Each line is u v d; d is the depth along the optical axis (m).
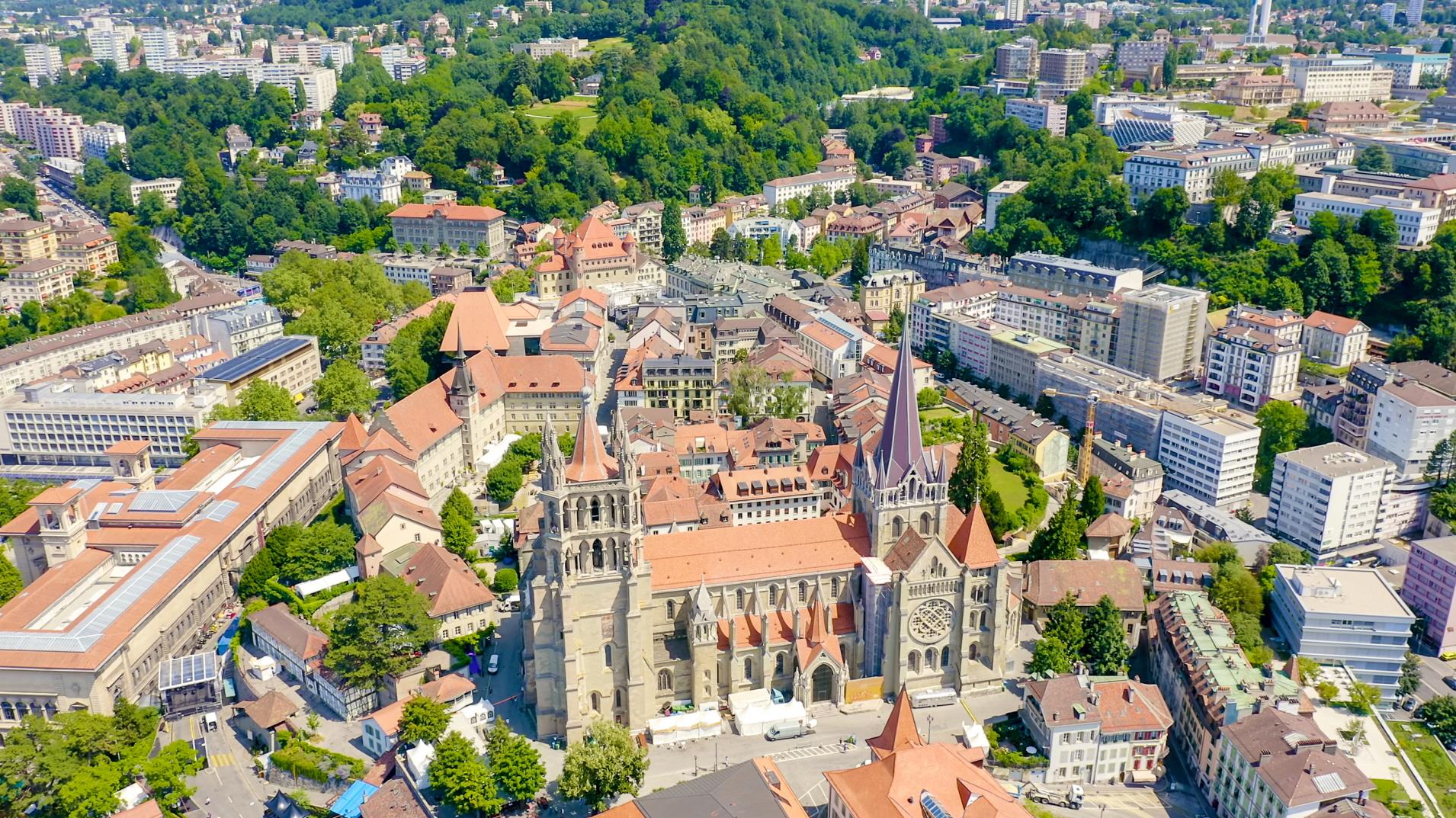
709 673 197.88
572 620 185.12
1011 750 190.62
